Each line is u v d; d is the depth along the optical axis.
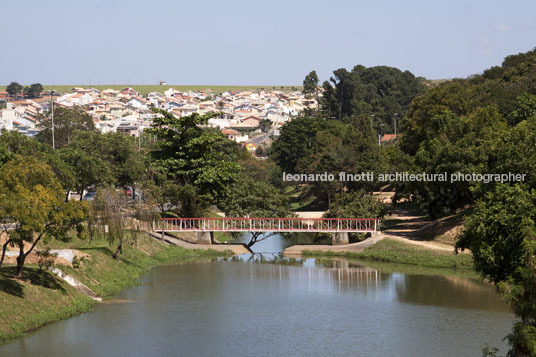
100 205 75.94
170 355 48.62
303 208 151.88
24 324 51.78
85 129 163.75
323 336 53.97
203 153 105.12
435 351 49.97
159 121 105.62
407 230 105.62
